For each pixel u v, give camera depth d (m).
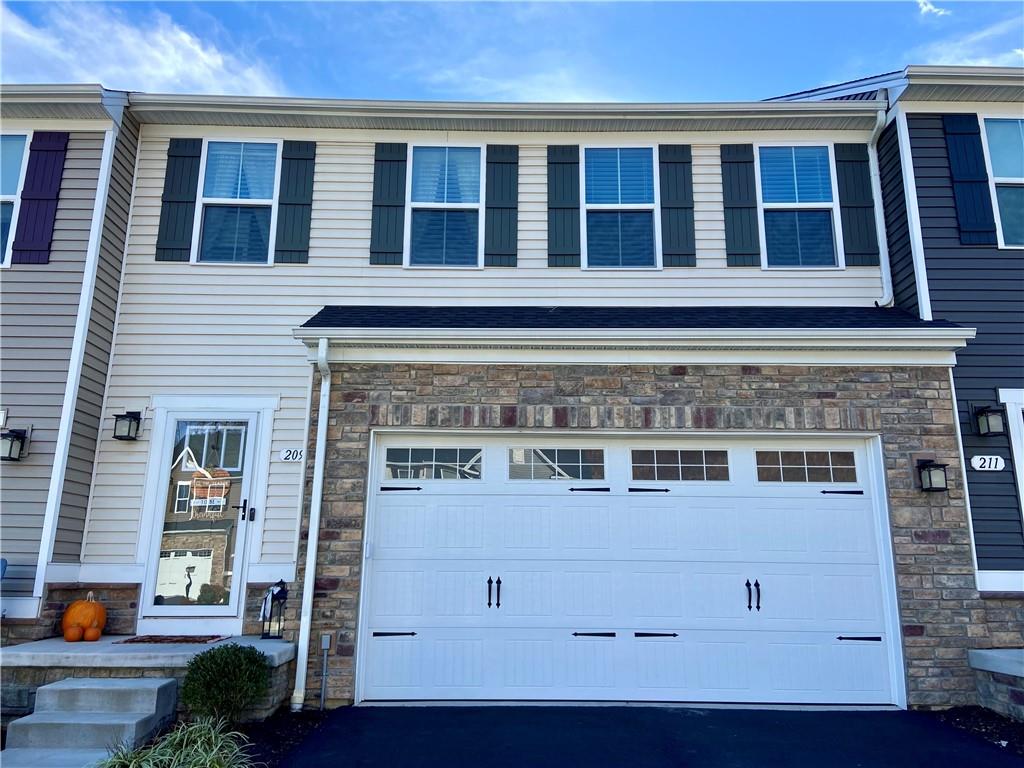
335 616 5.89
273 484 7.19
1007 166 7.54
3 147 7.55
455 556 6.19
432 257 7.95
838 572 6.14
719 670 5.99
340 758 4.59
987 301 7.07
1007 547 6.32
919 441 6.18
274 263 7.80
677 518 6.28
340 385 6.32
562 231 7.98
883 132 7.97
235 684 4.98
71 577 6.73
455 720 5.40
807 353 6.30
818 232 7.98
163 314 7.61
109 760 4.08
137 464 7.20
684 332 6.20
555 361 6.34
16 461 6.62
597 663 6.02
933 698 5.71
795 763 4.58
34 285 7.10
